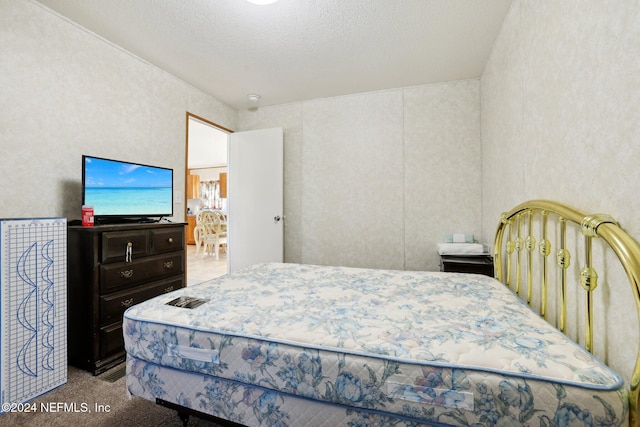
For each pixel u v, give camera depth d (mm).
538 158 1494
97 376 1818
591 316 986
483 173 2916
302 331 1071
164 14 2037
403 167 3287
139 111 2617
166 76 2906
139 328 1248
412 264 3262
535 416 776
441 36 2314
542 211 1381
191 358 1146
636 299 738
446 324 1110
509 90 1991
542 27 1433
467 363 854
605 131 945
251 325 1132
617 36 876
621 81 862
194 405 1165
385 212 3355
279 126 3811
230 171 3859
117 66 2422
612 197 911
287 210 3758
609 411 724
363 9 2002
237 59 2664
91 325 1826
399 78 3057
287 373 1015
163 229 2330
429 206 3197
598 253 976
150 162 2725
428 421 873
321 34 2289
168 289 2355
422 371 874
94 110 2248
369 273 2002
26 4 1849
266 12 2025
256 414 1070
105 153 2328
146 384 1254
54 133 1998
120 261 1990
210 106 3514
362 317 1194
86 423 1402
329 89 3344
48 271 1656
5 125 1763
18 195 1820
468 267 2553
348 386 943
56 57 2008
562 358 853
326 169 3590
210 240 6246
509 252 1903
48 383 1644
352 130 3480
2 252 1478
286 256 3762
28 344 1566
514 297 1475
